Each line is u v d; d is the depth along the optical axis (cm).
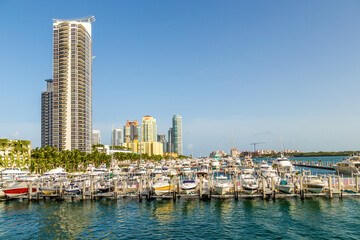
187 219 4684
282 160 12175
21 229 4331
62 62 19575
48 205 5959
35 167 10894
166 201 6034
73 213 5247
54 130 19000
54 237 3956
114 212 5266
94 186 6694
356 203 5453
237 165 14138
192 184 6362
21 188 6481
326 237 3691
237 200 5859
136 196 6500
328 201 5631
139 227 4322
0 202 6303
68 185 6688
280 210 5078
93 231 4178
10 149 12062
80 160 13925
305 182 6109
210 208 5366
